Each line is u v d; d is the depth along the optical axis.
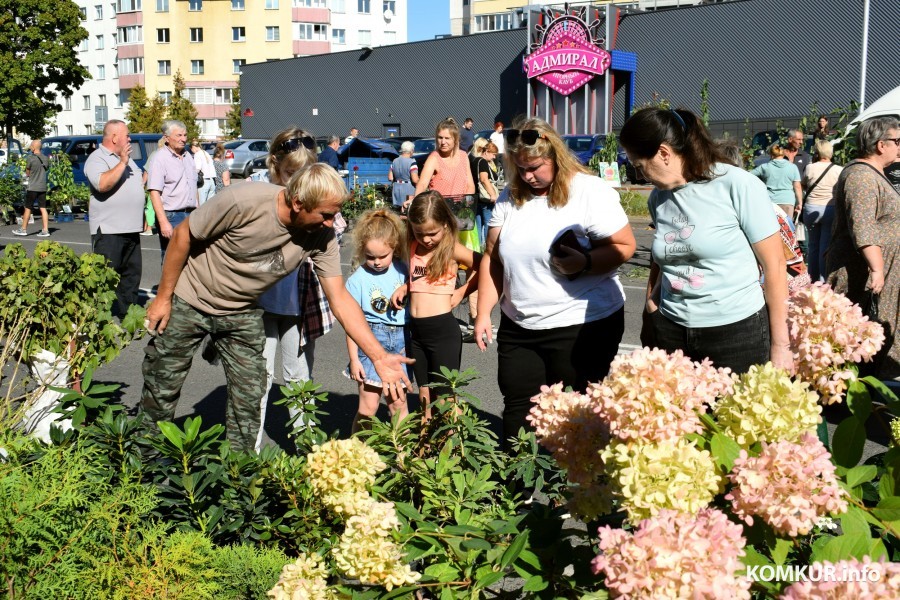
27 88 44.72
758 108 34.50
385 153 29.88
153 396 4.25
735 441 1.83
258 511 3.03
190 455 3.05
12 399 4.21
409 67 44.94
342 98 47.94
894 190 5.73
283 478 3.08
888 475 1.91
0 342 4.54
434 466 2.91
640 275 12.88
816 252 10.20
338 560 2.13
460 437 3.19
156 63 77.62
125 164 8.62
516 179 4.14
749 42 34.44
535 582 1.91
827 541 1.84
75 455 2.64
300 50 77.44
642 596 1.46
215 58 77.00
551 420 2.06
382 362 3.85
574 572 1.96
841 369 2.29
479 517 2.51
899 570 1.46
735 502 1.70
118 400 6.66
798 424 1.77
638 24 37.38
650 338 4.12
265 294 4.85
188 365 4.28
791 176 11.42
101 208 8.58
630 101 37.53
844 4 31.98
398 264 4.81
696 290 3.56
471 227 7.90
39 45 44.44
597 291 4.14
